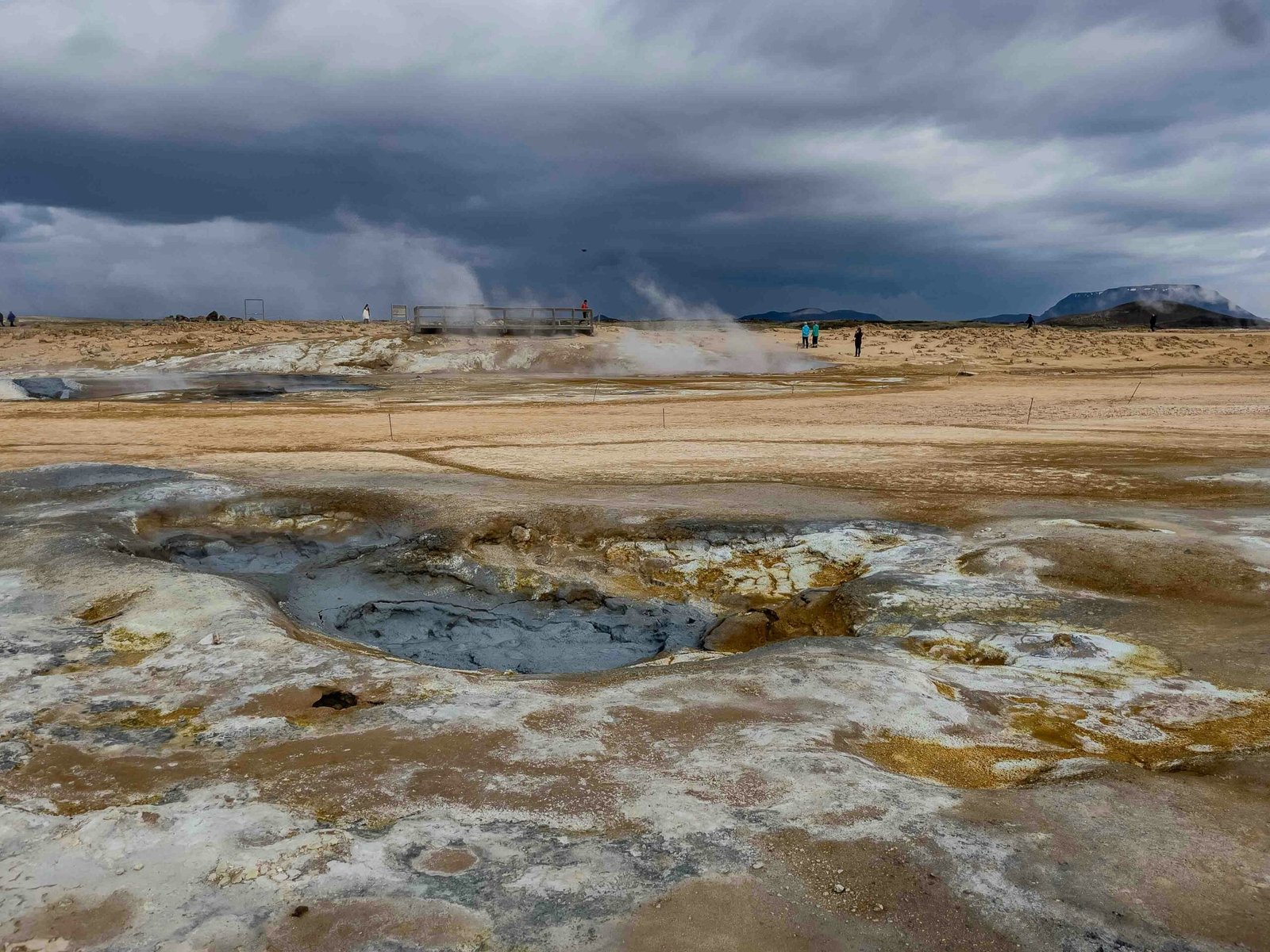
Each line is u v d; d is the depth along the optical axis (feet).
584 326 163.02
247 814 13.28
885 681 19.04
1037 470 46.98
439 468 48.44
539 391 104.32
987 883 11.58
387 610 30.01
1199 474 44.55
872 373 132.16
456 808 13.53
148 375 126.00
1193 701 18.51
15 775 14.75
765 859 12.09
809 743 15.72
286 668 19.53
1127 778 14.56
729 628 27.71
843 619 26.45
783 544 33.60
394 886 11.50
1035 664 21.20
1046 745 16.63
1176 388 101.50
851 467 48.62
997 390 102.17
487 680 19.38
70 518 35.19
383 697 18.16
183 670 19.49
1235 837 12.76
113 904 11.15
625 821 13.10
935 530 33.68
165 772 14.82
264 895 11.31
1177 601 25.35
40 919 10.85
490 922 10.80
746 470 47.67
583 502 38.27
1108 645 21.89
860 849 12.31
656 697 18.11
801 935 10.62
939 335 186.39
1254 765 15.08
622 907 11.09
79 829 12.78
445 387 110.32
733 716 17.08
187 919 10.85
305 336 156.25
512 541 34.81
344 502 39.09
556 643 27.86
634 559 33.40
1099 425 67.97
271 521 37.91
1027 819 13.21
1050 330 202.18
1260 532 31.35
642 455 53.52
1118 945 10.46
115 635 22.11
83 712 17.43
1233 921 10.90
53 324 219.20
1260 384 105.81
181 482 41.16
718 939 10.51
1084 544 29.58
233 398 95.14
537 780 14.42
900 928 10.75
